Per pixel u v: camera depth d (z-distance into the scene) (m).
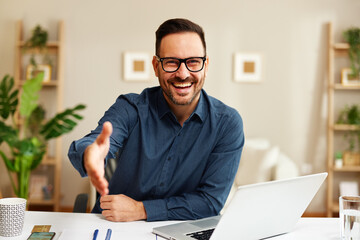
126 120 1.58
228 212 1.11
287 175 3.64
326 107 4.52
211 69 4.55
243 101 4.56
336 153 4.39
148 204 1.48
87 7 4.53
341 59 4.50
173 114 1.58
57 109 4.45
